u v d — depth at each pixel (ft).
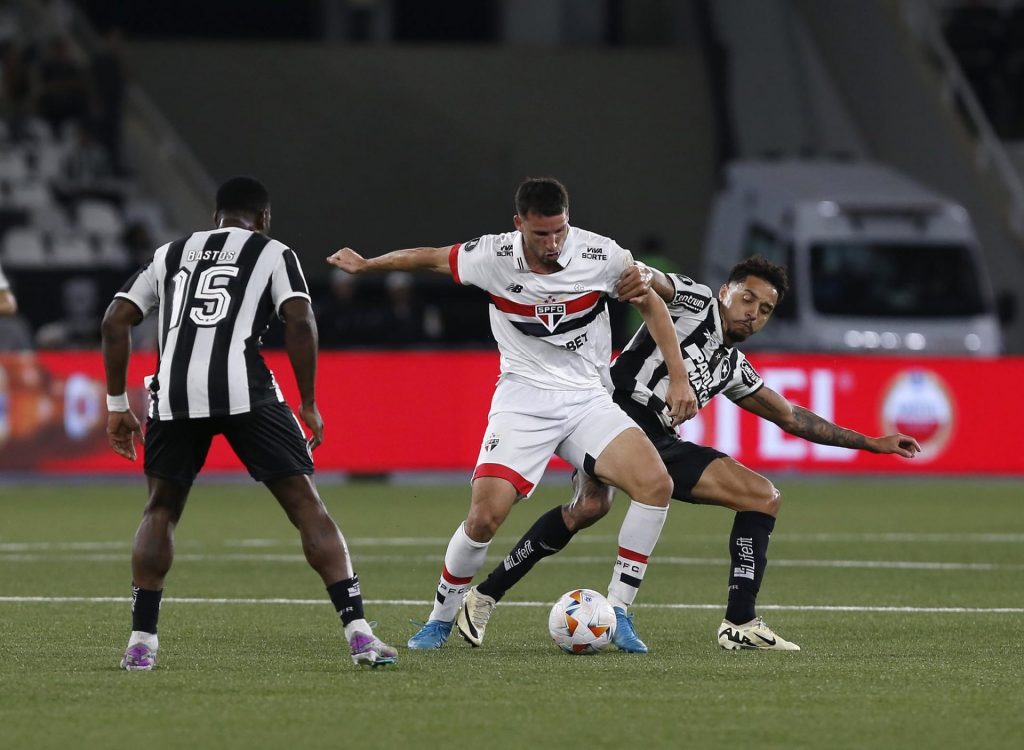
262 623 98.17
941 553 145.07
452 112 365.40
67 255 281.13
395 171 354.54
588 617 85.51
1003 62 341.82
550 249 82.94
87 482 225.35
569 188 353.51
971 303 264.72
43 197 292.61
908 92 320.70
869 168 289.12
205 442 78.43
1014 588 120.37
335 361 217.97
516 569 89.04
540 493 209.87
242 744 61.52
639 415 90.68
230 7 408.05
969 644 90.38
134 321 79.15
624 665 81.30
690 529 167.43
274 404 77.46
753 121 355.97
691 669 80.02
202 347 76.54
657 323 86.07
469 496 203.82
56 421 214.07
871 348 257.55
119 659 82.28
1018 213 307.37
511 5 395.96
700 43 376.48
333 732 63.62
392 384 219.00
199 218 309.22
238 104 360.07
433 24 414.62
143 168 312.71
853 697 71.97
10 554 141.08
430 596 114.52
